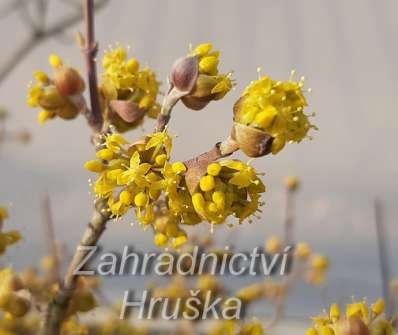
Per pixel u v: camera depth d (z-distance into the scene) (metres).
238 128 0.25
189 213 0.26
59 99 0.28
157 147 0.26
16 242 0.29
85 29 0.28
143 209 0.26
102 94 0.28
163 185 0.25
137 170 0.25
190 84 0.27
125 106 0.28
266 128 0.25
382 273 0.32
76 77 0.28
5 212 0.29
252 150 0.25
